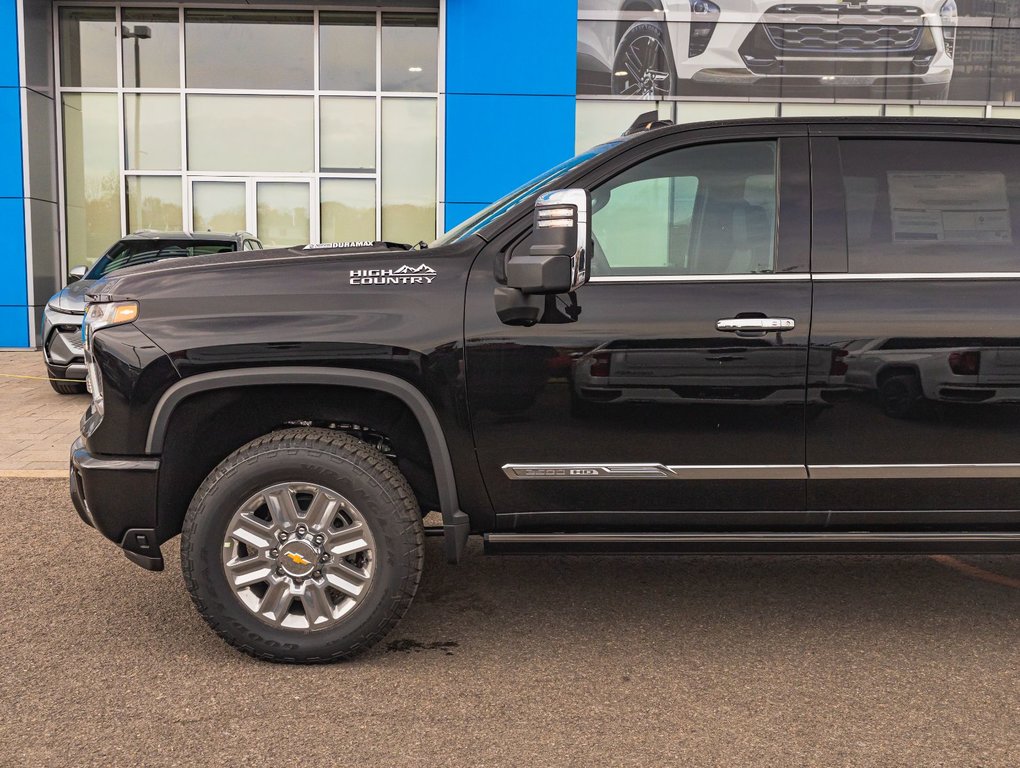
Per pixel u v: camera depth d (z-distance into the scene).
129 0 12.43
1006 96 12.52
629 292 2.92
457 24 11.72
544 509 3.03
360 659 3.11
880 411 2.92
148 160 12.89
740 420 2.93
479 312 2.91
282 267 2.99
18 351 11.99
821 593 3.80
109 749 2.50
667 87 12.33
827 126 3.06
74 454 3.12
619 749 2.51
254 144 12.90
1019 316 2.92
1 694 2.83
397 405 3.05
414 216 13.08
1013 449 2.95
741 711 2.74
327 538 2.95
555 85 11.88
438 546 4.44
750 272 2.97
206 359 2.87
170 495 3.03
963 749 2.52
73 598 3.65
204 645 3.21
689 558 4.28
